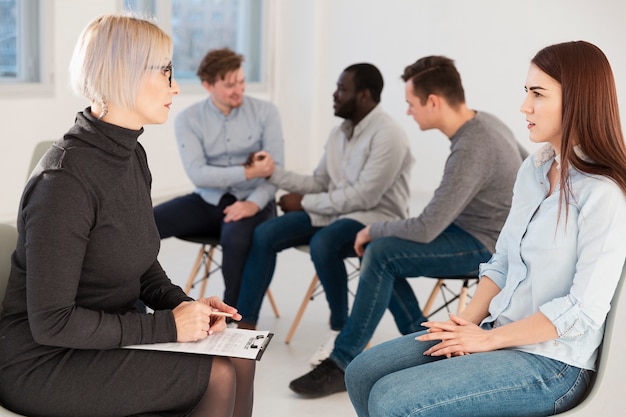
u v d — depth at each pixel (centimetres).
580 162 182
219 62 382
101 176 176
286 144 802
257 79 773
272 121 399
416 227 299
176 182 646
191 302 191
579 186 182
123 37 177
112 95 177
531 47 716
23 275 179
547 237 186
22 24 504
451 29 742
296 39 779
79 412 174
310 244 350
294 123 795
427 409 177
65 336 170
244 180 379
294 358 348
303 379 309
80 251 172
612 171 180
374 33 770
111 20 179
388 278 305
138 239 186
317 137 804
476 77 739
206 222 383
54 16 512
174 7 644
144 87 179
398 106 773
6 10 494
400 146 353
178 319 183
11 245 197
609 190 177
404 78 311
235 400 201
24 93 498
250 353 180
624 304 372
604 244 176
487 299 209
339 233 347
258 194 380
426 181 771
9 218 494
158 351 181
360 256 324
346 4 774
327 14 781
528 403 180
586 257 178
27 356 174
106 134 178
